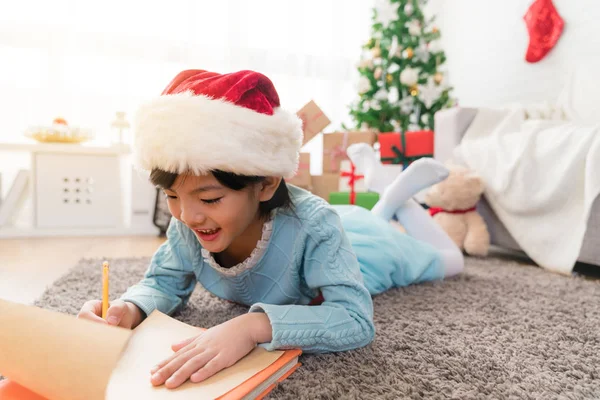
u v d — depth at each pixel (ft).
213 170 1.85
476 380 2.03
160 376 1.64
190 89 1.98
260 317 2.00
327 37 9.98
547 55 8.89
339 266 2.30
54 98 7.87
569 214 4.82
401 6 9.00
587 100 7.00
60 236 7.00
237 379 1.69
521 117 6.59
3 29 7.57
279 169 2.05
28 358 1.47
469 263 5.17
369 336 2.27
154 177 1.91
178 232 2.70
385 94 8.81
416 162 4.22
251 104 1.98
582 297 3.64
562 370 2.20
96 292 3.36
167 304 2.61
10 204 6.89
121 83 8.25
